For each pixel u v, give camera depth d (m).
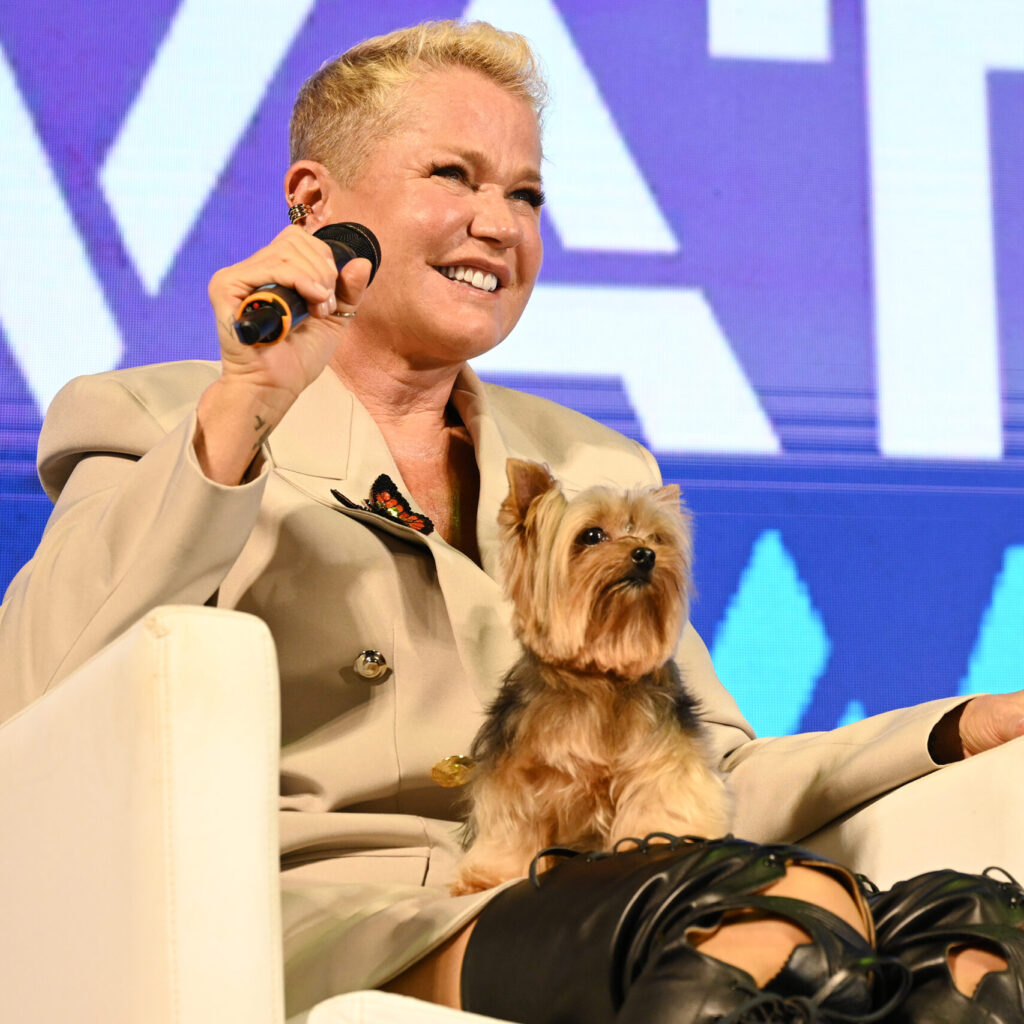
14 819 3.27
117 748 2.84
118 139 8.55
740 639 8.93
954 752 4.26
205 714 2.81
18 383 8.28
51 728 3.14
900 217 9.38
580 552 3.49
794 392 9.17
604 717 3.36
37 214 8.41
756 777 4.53
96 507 3.96
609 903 2.88
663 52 9.27
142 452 4.24
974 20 9.59
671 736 3.37
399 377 4.75
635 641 3.41
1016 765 3.98
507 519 3.71
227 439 3.57
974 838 3.99
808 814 4.36
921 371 9.30
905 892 3.19
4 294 8.34
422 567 4.31
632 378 9.01
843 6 9.48
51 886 3.06
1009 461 9.30
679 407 9.04
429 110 4.68
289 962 3.54
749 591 8.97
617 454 5.19
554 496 3.61
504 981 3.00
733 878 2.83
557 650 3.43
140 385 4.46
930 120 9.48
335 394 4.53
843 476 9.15
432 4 8.99
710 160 9.25
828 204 9.33
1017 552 9.22
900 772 4.14
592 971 2.83
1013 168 9.52
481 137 4.70
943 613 9.12
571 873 3.09
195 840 2.77
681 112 9.25
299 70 8.78
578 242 9.05
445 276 4.68
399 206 4.59
